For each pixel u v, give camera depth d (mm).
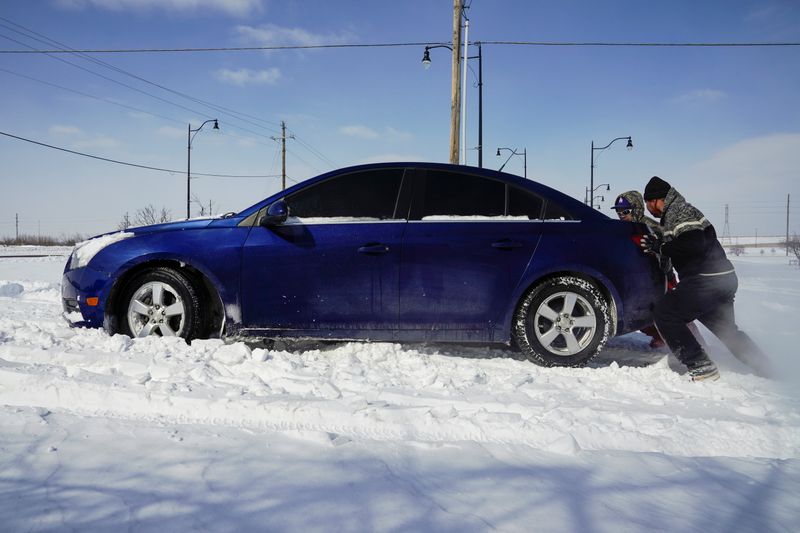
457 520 1611
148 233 3979
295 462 2008
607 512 1699
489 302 3861
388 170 4078
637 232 3979
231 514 1606
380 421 2488
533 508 1707
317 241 3863
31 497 1672
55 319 5785
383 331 3877
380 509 1666
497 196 4043
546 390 3092
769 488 1911
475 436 2400
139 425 2357
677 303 3541
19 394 2750
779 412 2762
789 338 5426
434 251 3852
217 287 3842
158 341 3615
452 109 13141
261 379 3068
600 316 3807
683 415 2701
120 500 1669
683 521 1660
